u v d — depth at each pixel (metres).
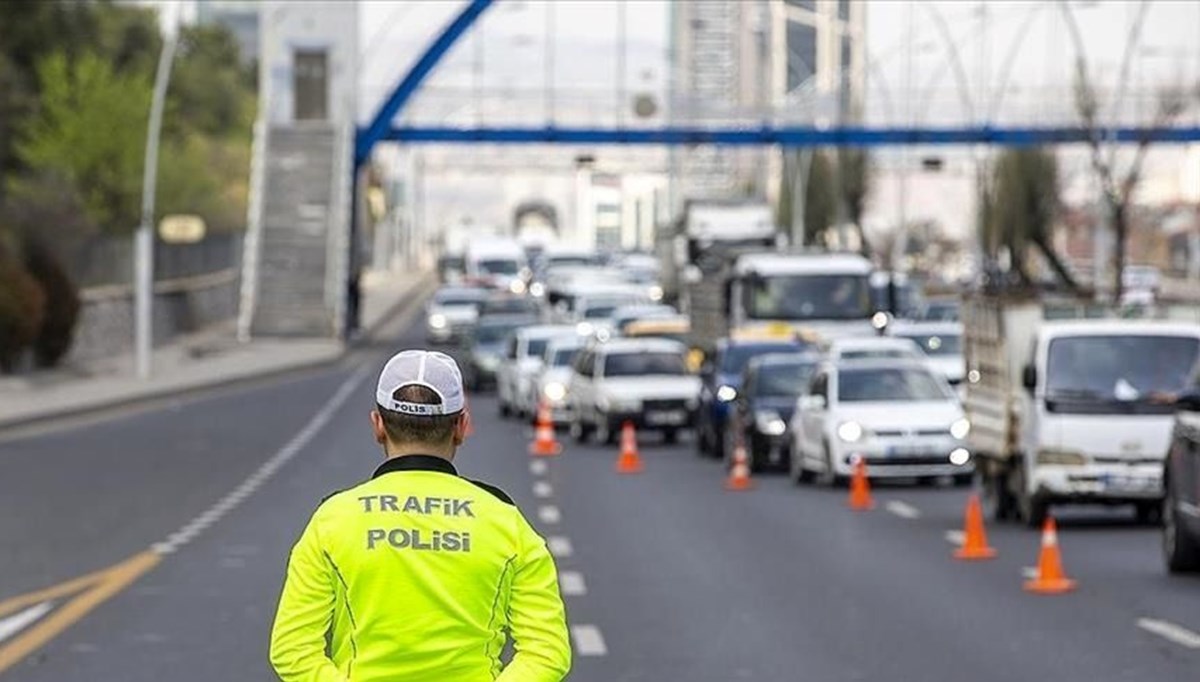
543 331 134.00
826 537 61.34
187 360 180.62
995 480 67.38
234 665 37.66
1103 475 61.81
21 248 152.25
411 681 14.95
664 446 109.19
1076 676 36.12
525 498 75.19
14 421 111.75
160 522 65.00
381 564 14.95
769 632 41.88
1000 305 65.56
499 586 15.09
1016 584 49.72
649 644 40.28
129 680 36.12
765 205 194.75
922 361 85.00
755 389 91.06
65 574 51.78
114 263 186.75
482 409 141.25
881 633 41.69
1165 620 43.22
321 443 102.06
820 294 125.00
